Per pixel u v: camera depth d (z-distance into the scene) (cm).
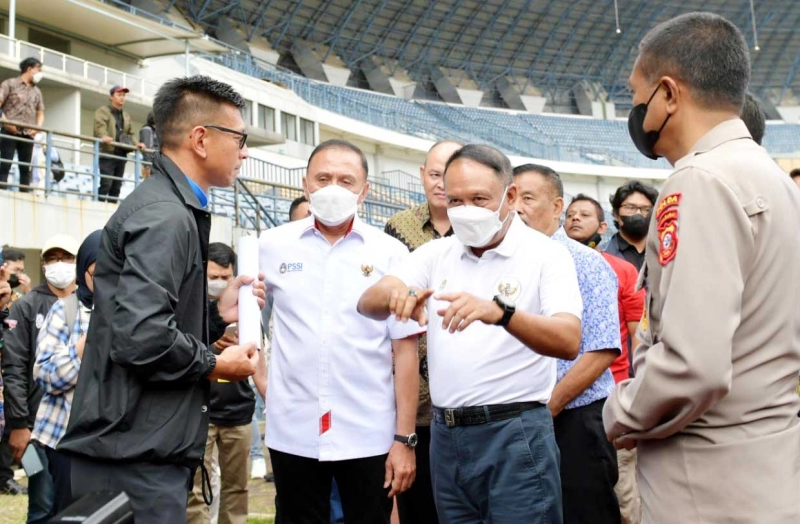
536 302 292
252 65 3197
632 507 436
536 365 293
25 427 525
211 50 2414
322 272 347
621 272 440
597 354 349
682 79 215
